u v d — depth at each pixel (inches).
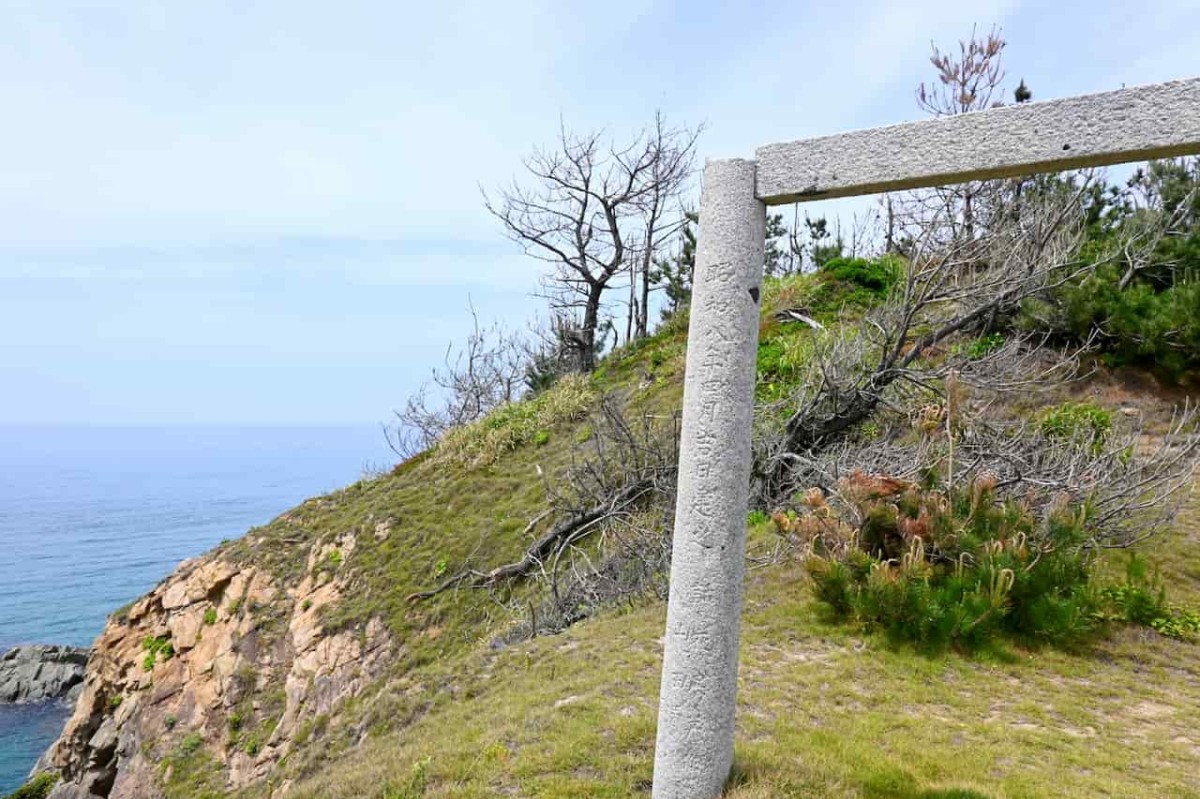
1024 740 190.2
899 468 343.3
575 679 242.2
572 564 456.8
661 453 480.1
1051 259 451.5
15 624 2007.9
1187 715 209.9
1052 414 382.3
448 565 533.3
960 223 476.7
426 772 177.5
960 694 222.5
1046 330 493.4
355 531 614.2
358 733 314.0
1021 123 110.6
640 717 194.2
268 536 652.1
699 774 134.1
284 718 486.3
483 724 211.3
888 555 286.0
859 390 419.8
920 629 253.8
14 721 1263.5
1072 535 273.3
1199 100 98.3
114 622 655.1
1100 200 582.9
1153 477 317.1
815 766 159.5
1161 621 265.1
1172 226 503.5
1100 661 248.7
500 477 636.1
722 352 131.6
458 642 456.4
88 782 574.9
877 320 449.4
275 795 329.1
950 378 322.0
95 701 625.3
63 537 4133.9
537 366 1074.7
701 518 132.9
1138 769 175.3
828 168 124.6
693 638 133.6
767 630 274.2
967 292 424.8
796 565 327.0
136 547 3693.4
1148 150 102.6
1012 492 315.6
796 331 613.9
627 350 828.0
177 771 494.6
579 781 161.8
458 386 1097.4
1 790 1002.7
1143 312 459.8
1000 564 261.4
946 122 115.9
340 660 492.4
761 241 135.0
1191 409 422.0
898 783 156.6
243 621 569.9
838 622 276.4
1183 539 314.8
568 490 542.0
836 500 349.1
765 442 426.0
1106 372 466.6
